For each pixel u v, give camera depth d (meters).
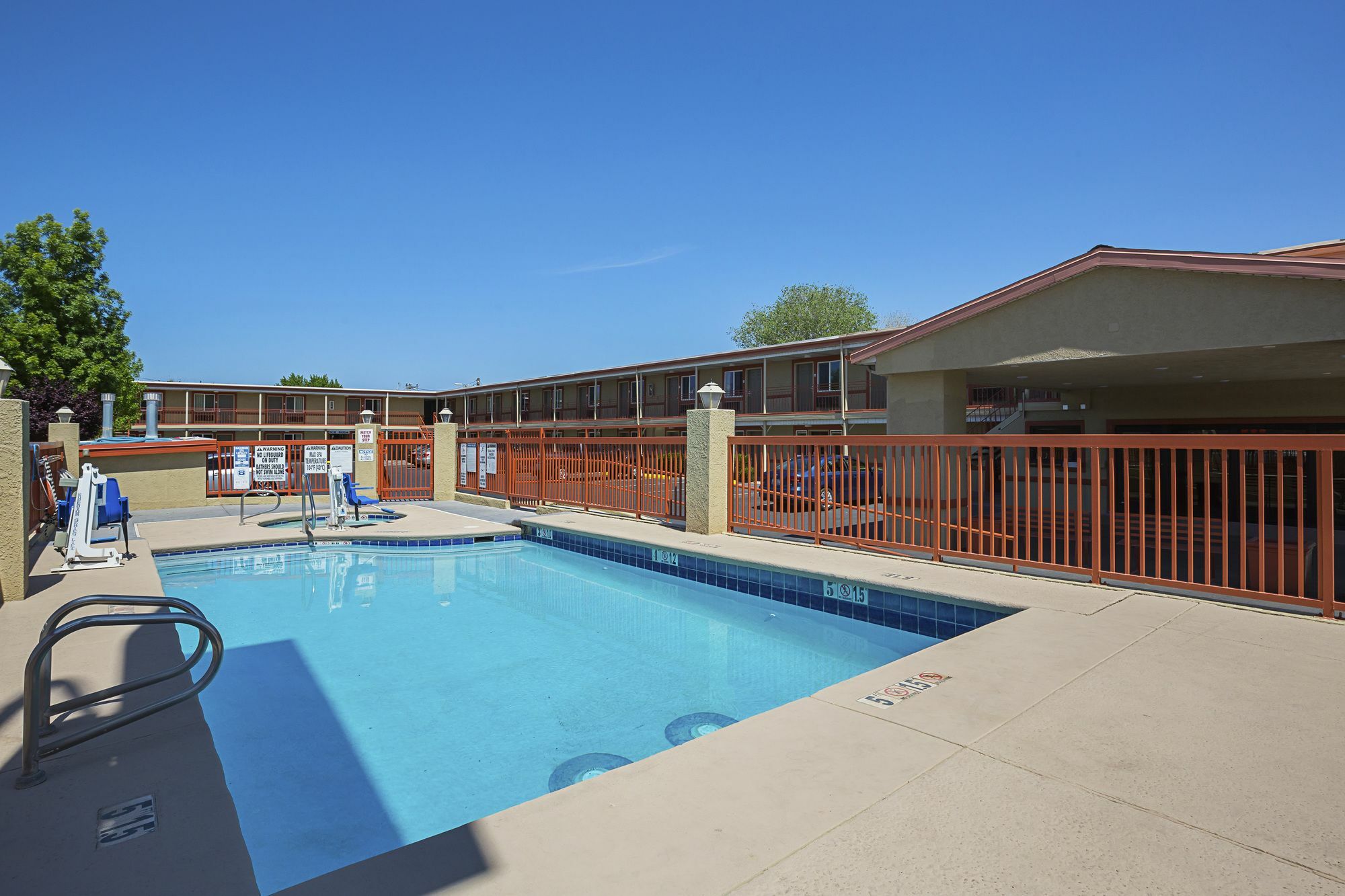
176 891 2.05
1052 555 6.02
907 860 2.05
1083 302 7.89
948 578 6.18
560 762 3.83
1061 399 14.52
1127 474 5.57
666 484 10.47
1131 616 4.82
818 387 27.11
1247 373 9.72
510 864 2.05
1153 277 7.37
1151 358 7.79
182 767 2.85
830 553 7.62
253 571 8.88
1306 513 11.08
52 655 4.33
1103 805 2.36
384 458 16.12
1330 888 1.92
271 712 4.52
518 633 6.28
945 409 9.24
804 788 2.49
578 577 8.62
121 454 13.45
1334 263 6.17
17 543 5.71
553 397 38.81
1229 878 1.96
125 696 3.65
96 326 24.91
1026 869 2.01
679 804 2.39
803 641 6.12
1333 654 3.95
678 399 32.22
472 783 3.60
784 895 1.90
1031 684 3.54
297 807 3.36
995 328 8.62
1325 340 6.33
